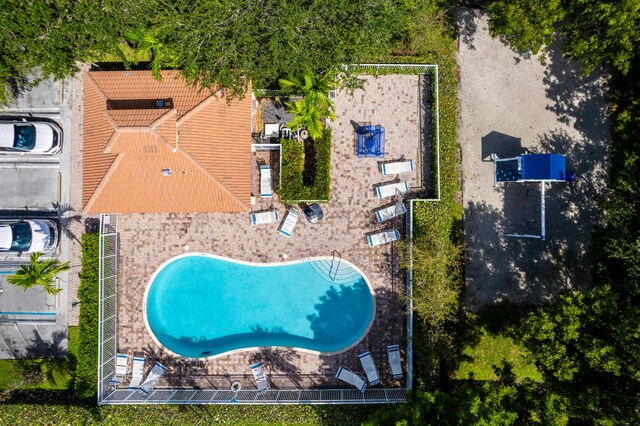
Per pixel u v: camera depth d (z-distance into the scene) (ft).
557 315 67.15
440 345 79.77
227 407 83.05
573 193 87.04
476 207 86.79
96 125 75.56
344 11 68.08
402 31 81.10
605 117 86.89
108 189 75.77
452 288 83.76
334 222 85.81
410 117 85.87
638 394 63.57
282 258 85.97
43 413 81.66
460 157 86.69
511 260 86.53
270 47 67.41
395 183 84.74
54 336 86.43
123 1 67.62
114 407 82.58
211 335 87.81
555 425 66.08
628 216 72.54
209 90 75.05
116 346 85.61
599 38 71.36
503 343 85.20
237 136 77.25
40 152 84.53
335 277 86.63
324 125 84.84
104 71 78.13
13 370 85.76
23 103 86.89
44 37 69.21
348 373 83.20
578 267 86.69
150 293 86.69
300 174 82.69
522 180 79.25
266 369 85.51
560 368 65.87
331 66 71.46
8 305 86.69
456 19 86.07
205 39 69.62
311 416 82.43
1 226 81.92
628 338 61.52
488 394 67.67
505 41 86.48
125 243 86.02
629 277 70.74
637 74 85.66
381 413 73.31
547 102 86.89
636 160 85.15
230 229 86.02
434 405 68.95
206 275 87.35
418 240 80.23
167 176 75.00
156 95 75.36
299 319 87.25
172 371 85.61
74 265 86.74
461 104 86.58
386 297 85.51
